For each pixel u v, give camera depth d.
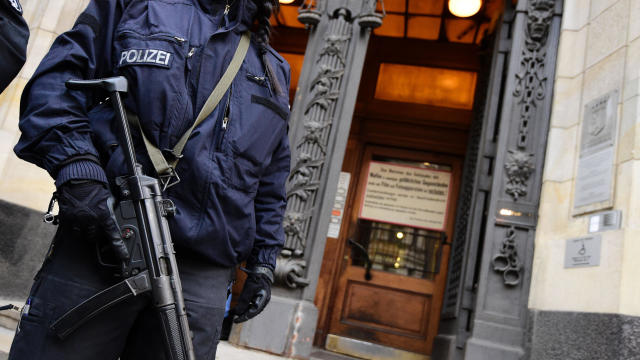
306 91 4.62
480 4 5.22
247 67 1.19
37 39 4.24
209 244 1.06
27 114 0.94
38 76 0.97
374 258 5.84
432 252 5.80
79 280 0.96
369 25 4.64
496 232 3.98
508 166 4.09
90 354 0.95
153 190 0.98
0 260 3.76
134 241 0.95
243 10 1.18
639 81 3.32
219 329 1.12
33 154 0.94
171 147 1.03
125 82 1.00
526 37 4.35
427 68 6.28
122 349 1.02
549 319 3.50
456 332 4.07
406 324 5.57
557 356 3.33
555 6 4.33
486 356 3.68
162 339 0.95
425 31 6.15
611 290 3.08
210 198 1.05
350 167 6.11
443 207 5.91
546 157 3.99
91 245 0.97
